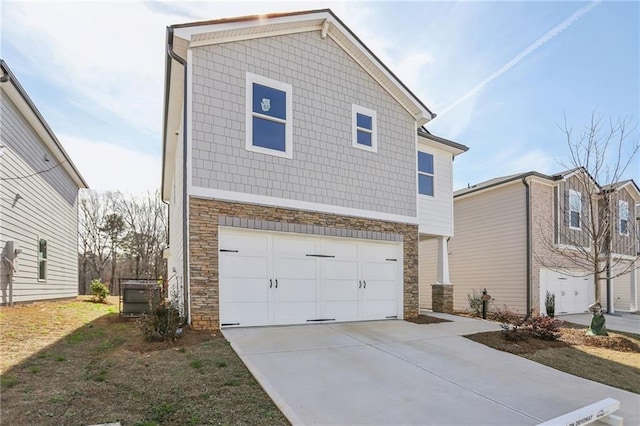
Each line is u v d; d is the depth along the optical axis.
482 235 17.33
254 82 8.70
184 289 8.10
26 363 5.27
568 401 5.15
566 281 16.89
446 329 9.23
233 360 5.75
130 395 4.38
